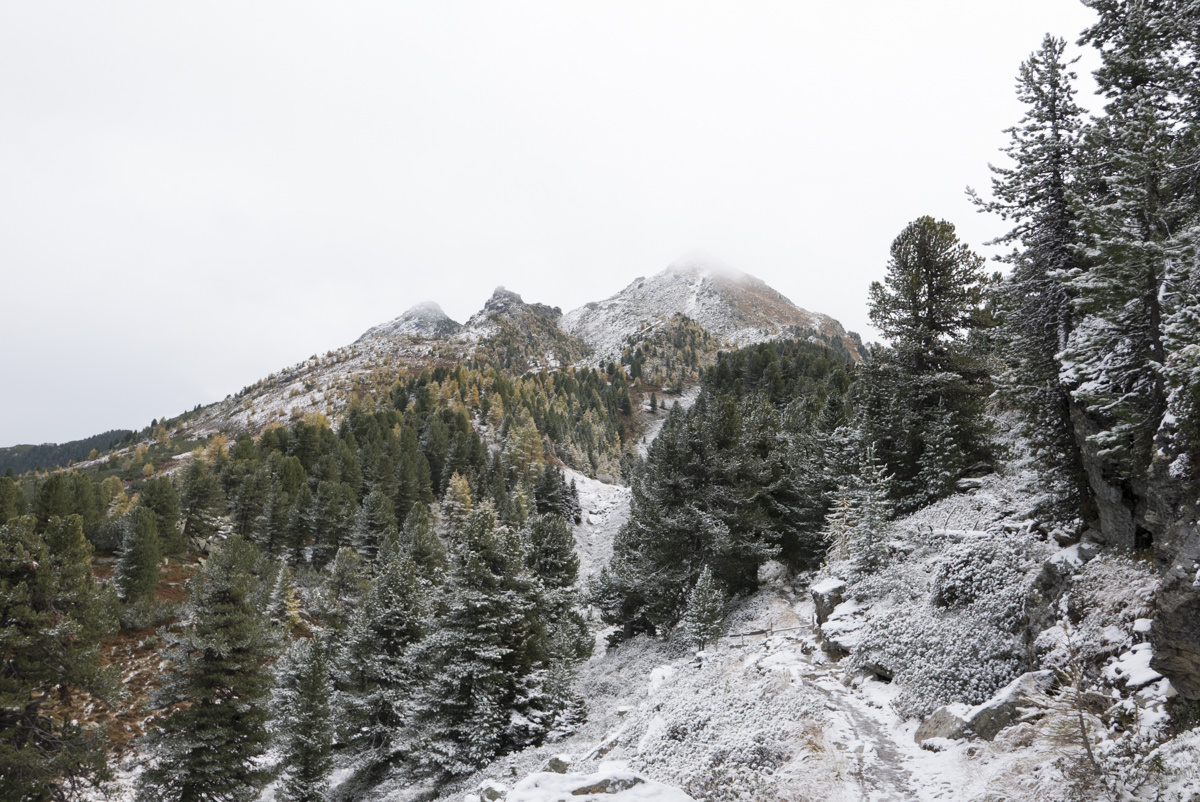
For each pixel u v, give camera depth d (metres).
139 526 56.84
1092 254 14.34
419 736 26.80
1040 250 20.11
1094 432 16.25
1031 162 20.00
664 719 18.83
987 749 11.62
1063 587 14.45
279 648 29.50
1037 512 18.98
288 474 89.44
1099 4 18.45
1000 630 15.61
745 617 30.92
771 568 40.38
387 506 83.00
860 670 18.06
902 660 16.89
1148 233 14.72
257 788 28.08
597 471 156.88
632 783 11.87
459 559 29.09
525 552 29.80
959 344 31.91
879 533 23.94
